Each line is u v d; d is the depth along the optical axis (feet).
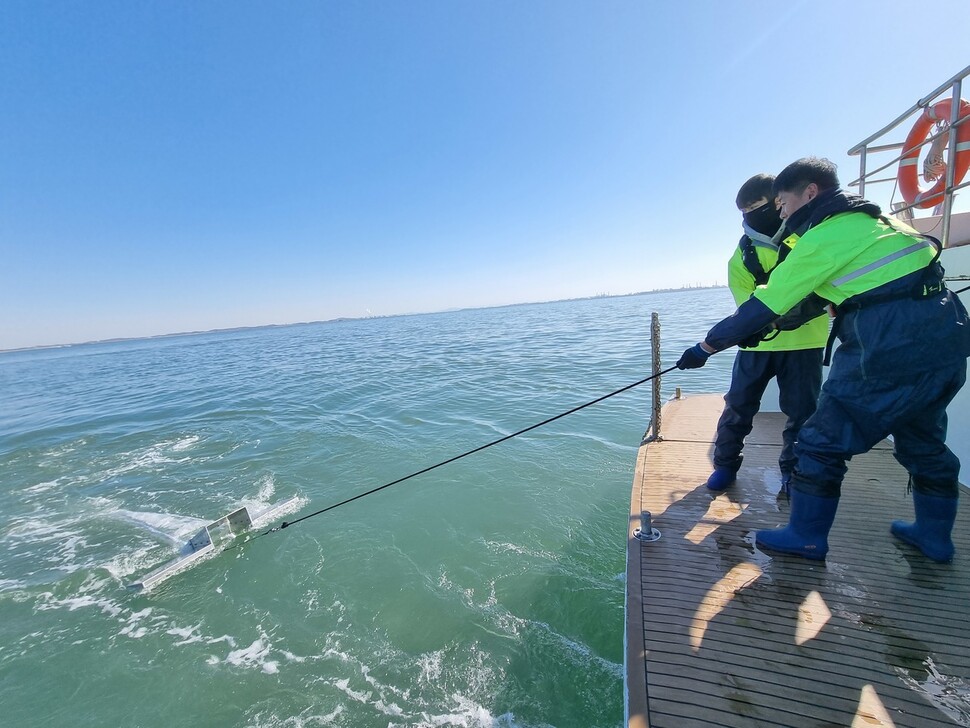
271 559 16.70
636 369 45.34
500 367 53.83
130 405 51.39
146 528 19.76
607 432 27.20
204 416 41.19
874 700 5.59
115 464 29.19
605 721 9.87
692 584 7.92
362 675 11.51
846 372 7.06
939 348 6.27
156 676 11.82
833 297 7.16
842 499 10.34
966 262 10.19
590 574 14.66
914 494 8.23
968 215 12.78
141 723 10.61
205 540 17.31
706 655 6.45
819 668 6.09
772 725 5.39
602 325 99.25
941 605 6.97
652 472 12.75
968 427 10.50
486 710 10.35
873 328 6.56
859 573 7.82
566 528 17.35
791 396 10.19
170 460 29.12
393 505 20.25
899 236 6.51
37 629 13.67
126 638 13.19
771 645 6.52
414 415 35.29
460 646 12.21
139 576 16.15
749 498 10.78
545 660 11.54
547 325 118.42
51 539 19.20
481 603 13.75
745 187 9.54
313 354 100.83
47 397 66.80
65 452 33.06
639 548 9.11
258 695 11.10
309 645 12.59
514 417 32.35
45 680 11.85
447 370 55.72
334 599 14.40
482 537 17.19
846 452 7.38
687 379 38.40
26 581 16.14
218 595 14.90
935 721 5.27
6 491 25.45
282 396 47.93
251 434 33.71
